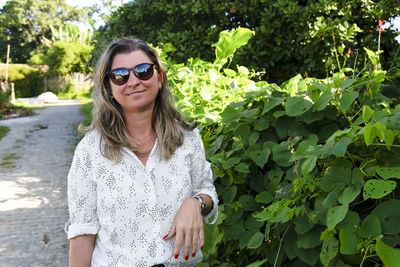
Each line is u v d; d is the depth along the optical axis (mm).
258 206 1825
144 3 6207
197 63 3420
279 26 5305
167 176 1343
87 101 27328
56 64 33562
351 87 1716
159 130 1360
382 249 1090
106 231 1317
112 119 1343
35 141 10883
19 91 33094
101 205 1306
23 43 50969
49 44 42719
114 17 6902
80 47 34500
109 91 1381
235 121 1997
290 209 1422
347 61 5113
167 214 1331
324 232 1252
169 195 1338
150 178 1316
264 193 1759
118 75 1318
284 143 1729
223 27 5984
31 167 7750
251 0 5359
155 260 1305
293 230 1524
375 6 5324
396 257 1076
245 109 2080
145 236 1310
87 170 1310
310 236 1424
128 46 1366
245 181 1938
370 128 1201
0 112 17562
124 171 1303
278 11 5332
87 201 1317
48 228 4473
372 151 1374
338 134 1332
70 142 10781
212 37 5688
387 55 5574
